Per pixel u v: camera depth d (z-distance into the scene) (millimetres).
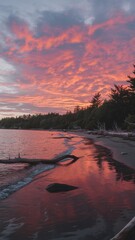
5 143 50500
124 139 43688
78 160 21297
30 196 10328
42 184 12617
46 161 20266
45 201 9570
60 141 56906
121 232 5680
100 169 16359
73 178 13789
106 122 83500
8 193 10852
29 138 72438
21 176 15062
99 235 6500
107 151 27953
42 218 7820
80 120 139125
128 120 56844
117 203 9016
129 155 22781
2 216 8055
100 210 8328
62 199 9750
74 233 6672
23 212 8406
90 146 36562
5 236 6625
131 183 12148
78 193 10516
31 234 6711
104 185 11812
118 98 80688
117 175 14219
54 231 6844
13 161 20016
